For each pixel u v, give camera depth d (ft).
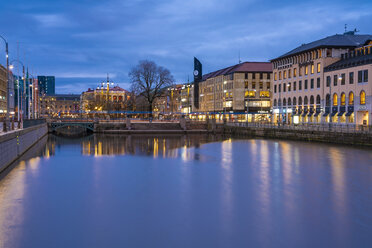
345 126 229.25
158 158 160.97
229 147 208.54
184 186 103.35
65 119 369.09
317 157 159.02
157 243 63.93
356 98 240.94
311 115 290.97
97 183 107.55
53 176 118.11
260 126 303.07
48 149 201.98
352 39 291.79
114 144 235.81
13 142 144.36
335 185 103.91
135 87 370.73
